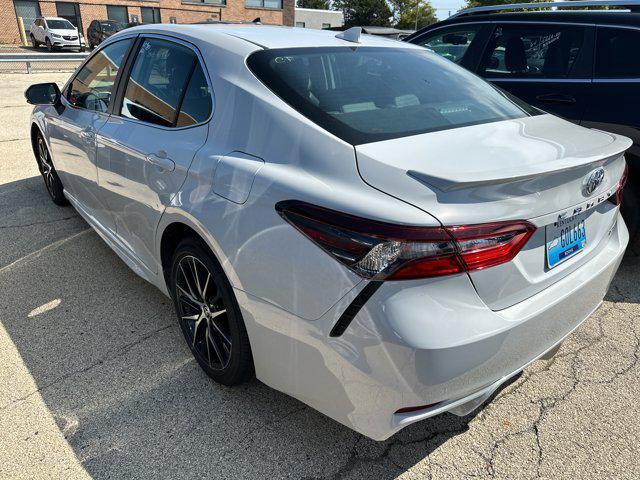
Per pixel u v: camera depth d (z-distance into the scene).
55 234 4.01
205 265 2.18
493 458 2.05
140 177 2.53
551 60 3.88
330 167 1.75
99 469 1.96
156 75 2.66
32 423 2.17
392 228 1.52
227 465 1.99
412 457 2.05
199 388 2.40
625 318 3.04
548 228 1.82
